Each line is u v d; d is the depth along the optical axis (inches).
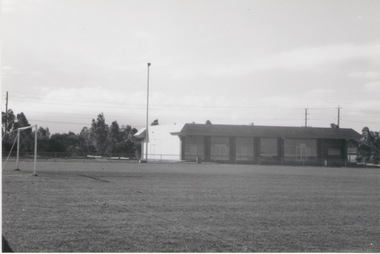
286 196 898.1
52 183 1078.4
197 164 2581.2
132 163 2493.8
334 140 3176.7
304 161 3029.0
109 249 408.2
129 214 609.6
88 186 1017.5
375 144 3681.1
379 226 554.3
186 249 413.1
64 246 416.5
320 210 697.6
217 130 2977.4
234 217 603.8
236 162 2992.1
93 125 3767.2
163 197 828.0
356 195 949.8
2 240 434.6
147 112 2566.4
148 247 418.3
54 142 3120.1
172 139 3090.6
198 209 674.2
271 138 3097.9
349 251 420.8
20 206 666.2
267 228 525.7
